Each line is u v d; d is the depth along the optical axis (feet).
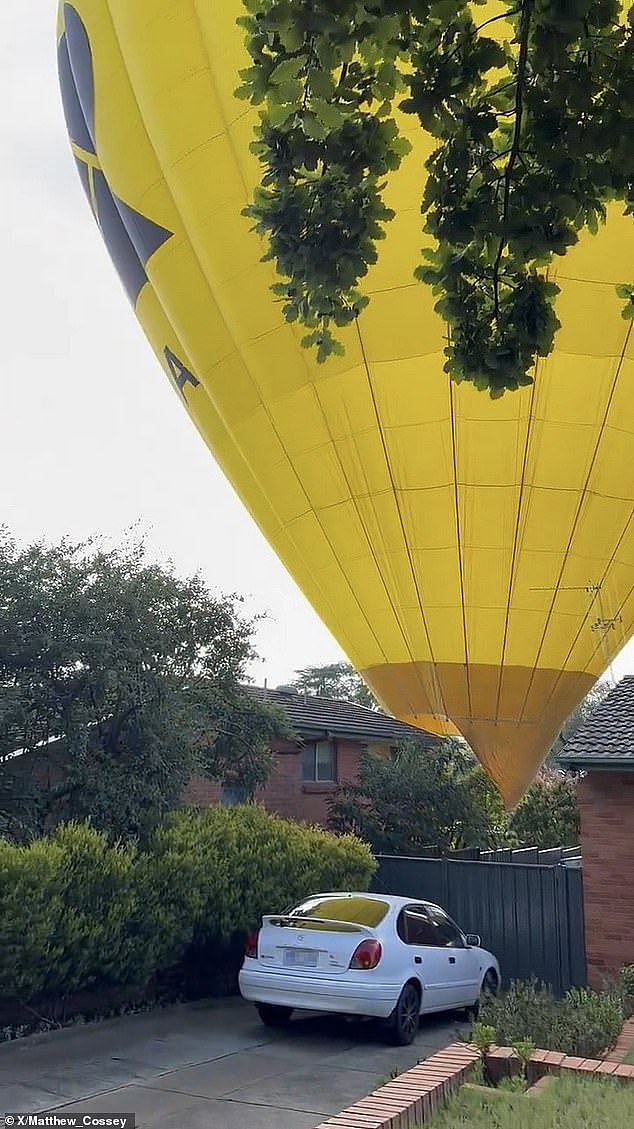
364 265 12.39
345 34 10.57
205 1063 29.48
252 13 11.21
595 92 10.85
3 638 38.88
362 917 34.24
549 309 12.57
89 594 40.47
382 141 11.79
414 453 22.00
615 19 10.62
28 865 30.30
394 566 22.72
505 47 11.36
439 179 11.84
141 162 25.79
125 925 33.94
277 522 25.27
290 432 23.43
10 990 29.81
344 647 24.77
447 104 11.39
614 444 21.40
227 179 23.03
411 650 23.08
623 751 40.11
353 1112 17.58
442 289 12.88
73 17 27.94
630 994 33.27
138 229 26.35
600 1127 16.98
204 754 46.83
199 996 38.78
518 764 22.77
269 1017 34.17
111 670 39.17
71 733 38.40
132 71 24.77
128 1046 31.14
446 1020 36.58
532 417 21.39
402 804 63.52
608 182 11.25
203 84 23.06
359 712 79.20
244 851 39.14
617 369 21.04
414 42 11.23
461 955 36.32
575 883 43.19
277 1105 25.46
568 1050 24.03
